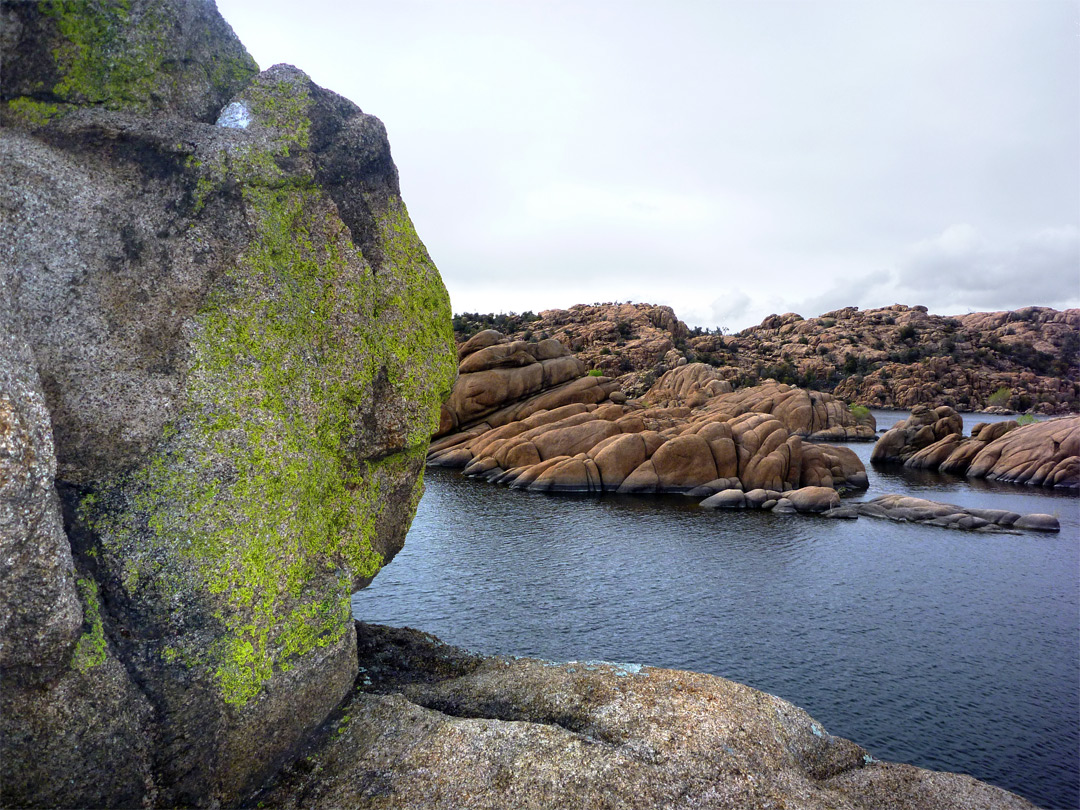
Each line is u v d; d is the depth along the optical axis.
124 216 6.96
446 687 9.74
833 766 8.77
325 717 8.52
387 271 9.68
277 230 8.00
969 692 19.52
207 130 7.67
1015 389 162.75
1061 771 15.65
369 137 9.48
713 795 7.32
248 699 7.30
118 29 7.16
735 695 9.38
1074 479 58.09
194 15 7.97
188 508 6.96
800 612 25.84
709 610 25.84
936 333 198.25
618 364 156.12
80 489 6.67
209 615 7.00
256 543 7.41
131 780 6.67
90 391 6.61
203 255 7.37
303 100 8.71
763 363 179.00
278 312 7.93
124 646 6.69
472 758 7.66
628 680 9.63
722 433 52.50
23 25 6.70
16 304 6.09
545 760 7.58
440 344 10.61
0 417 5.22
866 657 21.81
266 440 7.59
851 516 43.41
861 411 105.94
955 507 43.31
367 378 9.21
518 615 24.91
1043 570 32.03
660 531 38.81
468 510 44.03
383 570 30.41
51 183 6.54
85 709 6.32
